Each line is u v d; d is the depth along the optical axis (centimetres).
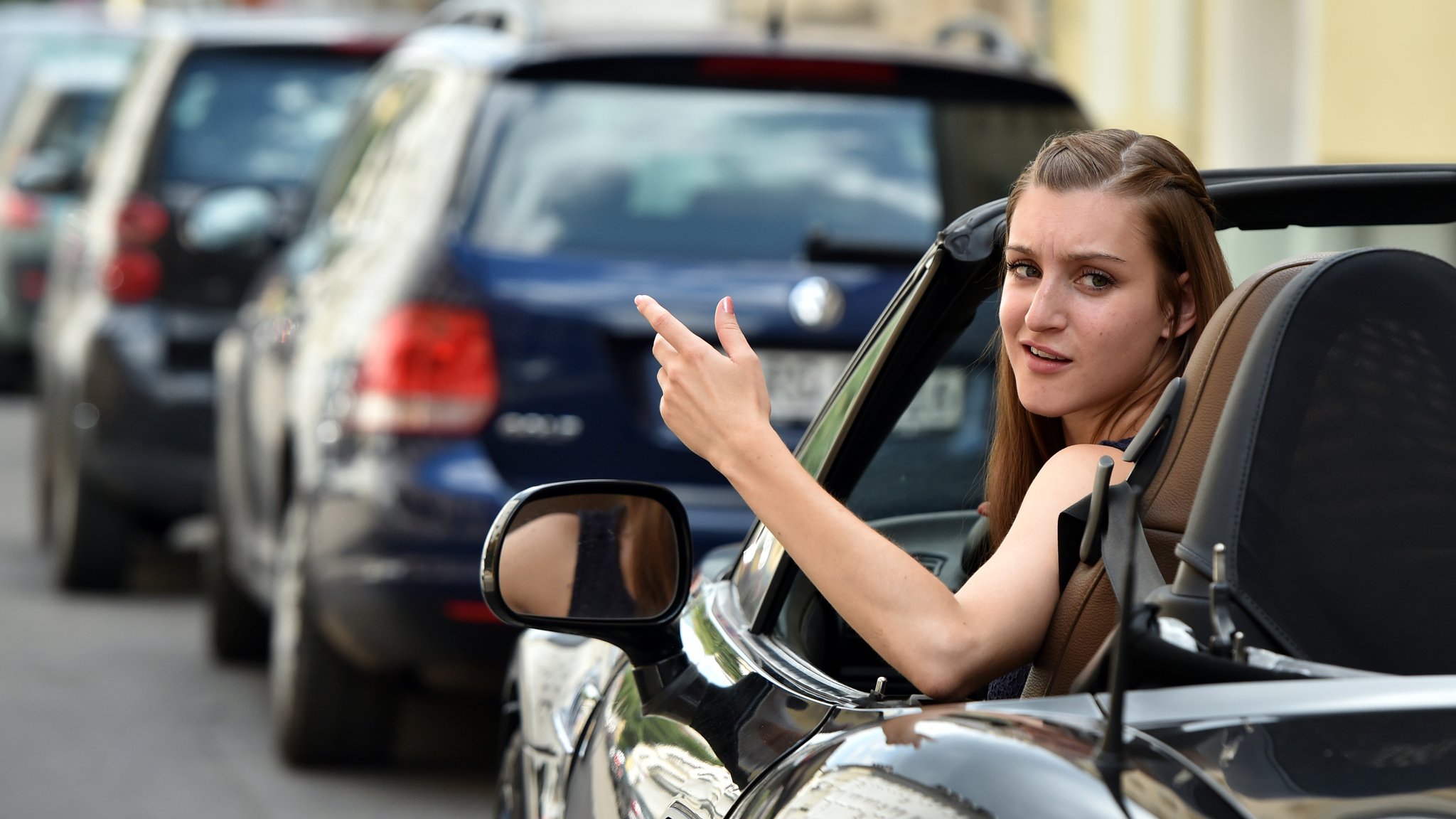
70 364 2611
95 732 1988
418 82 1933
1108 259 655
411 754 1927
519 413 1593
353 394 1648
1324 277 568
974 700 723
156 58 2811
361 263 1770
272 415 1930
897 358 783
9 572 2880
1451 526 552
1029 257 674
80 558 2680
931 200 1688
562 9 5947
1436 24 3378
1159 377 677
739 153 1678
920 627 610
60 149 4597
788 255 1641
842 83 1716
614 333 1595
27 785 1791
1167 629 522
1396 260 576
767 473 634
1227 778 468
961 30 1938
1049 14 4694
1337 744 474
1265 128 3684
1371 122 3503
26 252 4853
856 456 817
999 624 618
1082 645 613
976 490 859
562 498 816
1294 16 3631
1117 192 657
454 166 1677
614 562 820
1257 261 1130
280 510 1905
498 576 796
